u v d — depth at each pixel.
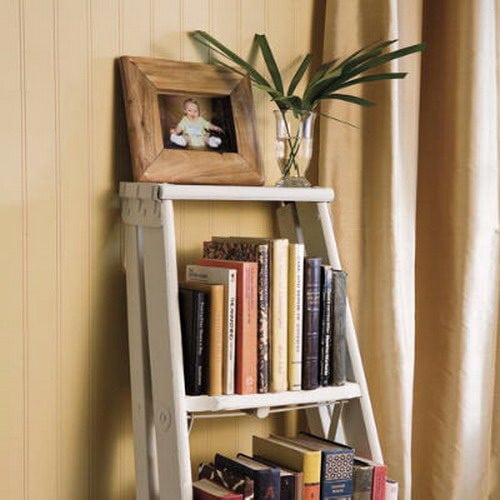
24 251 1.78
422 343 2.25
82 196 1.83
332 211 2.08
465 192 2.16
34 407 1.81
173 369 1.70
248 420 2.05
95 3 1.82
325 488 1.79
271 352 1.79
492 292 2.22
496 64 2.18
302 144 1.92
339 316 1.86
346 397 1.87
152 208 1.75
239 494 1.68
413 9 2.12
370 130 2.10
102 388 1.88
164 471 1.74
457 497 2.21
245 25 2.00
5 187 1.76
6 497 1.79
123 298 1.89
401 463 2.09
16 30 1.75
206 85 1.90
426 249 2.24
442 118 2.20
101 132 1.85
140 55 1.88
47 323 1.81
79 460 1.86
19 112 1.76
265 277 1.78
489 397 2.24
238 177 1.91
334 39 2.04
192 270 1.85
